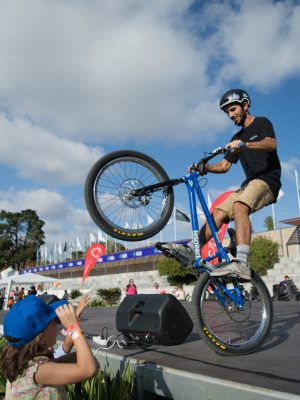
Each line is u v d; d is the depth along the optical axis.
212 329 3.12
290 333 3.86
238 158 3.68
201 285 3.06
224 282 3.20
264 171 3.31
